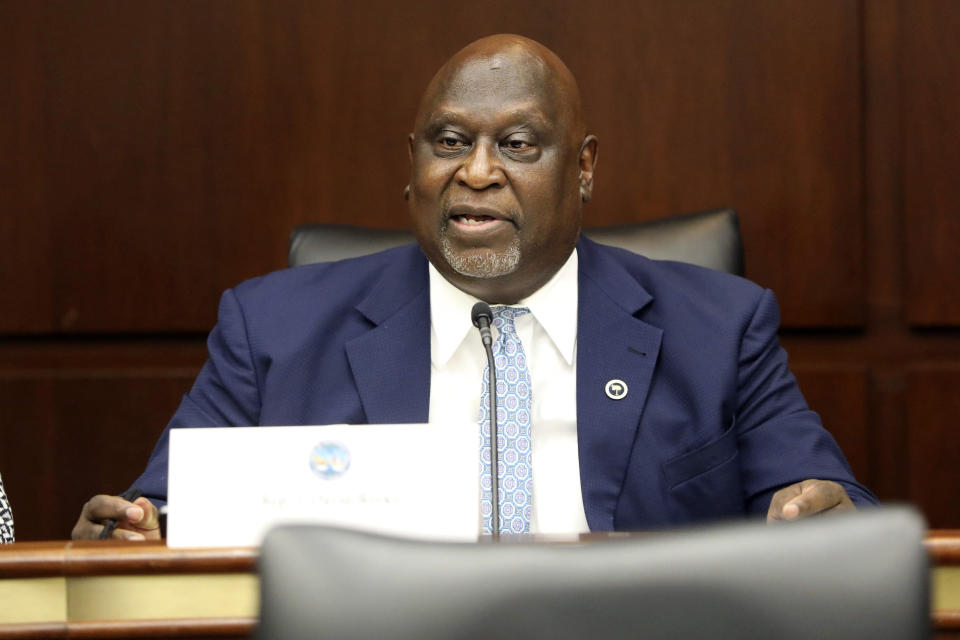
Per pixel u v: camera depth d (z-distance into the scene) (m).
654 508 5.68
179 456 4.14
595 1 10.19
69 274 10.34
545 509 5.72
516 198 5.68
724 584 1.90
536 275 5.89
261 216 10.32
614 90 10.18
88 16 10.27
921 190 10.06
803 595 1.90
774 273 10.11
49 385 10.42
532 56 5.89
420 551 1.97
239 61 10.30
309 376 5.94
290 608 1.95
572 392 5.92
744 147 10.11
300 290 6.30
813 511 4.96
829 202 10.05
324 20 10.30
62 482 10.38
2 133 10.28
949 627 3.73
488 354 5.10
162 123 10.30
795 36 10.06
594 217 10.17
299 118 10.30
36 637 3.79
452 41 10.23
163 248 10.34
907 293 10.13
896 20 10.09
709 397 5.82
